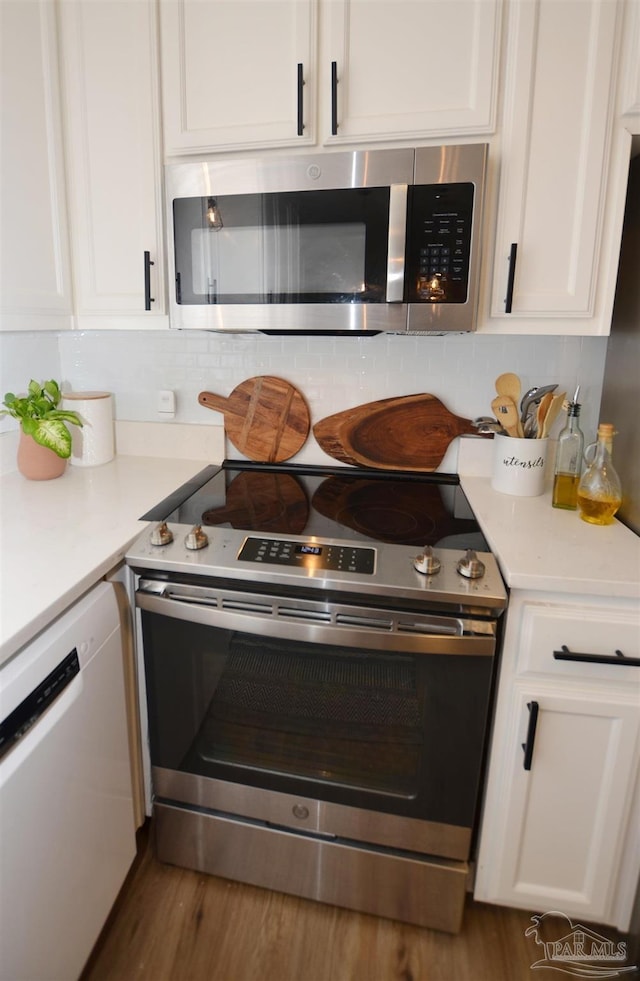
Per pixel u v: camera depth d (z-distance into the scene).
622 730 1.06
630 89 1.10
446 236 1.15
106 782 1.09
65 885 0.96
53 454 1.52
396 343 1.58
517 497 1.42
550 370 1.53
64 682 0.93
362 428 1.64
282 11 1.17
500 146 1.16
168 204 1.25
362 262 1.18
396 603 1.04
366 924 1.25
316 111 1.21
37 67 1.25
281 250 1.21
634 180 1.28
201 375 1.71
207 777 1.24
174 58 1.24
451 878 1.17
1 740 0.78
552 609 1.02
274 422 1.69
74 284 1.41
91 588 1.06
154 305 1.37
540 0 1.09
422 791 1.13
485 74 1.13
